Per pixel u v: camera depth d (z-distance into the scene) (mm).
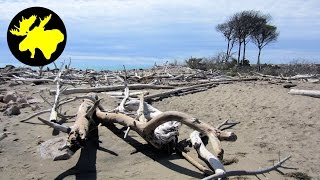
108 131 7875
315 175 6242
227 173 5031
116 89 13258
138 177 5863
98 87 12883
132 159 6602
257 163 6660
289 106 11258
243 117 10016
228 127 9070
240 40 56656
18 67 20203
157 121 6348
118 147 7109
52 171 6004
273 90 13914
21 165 6184
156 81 15289
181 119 6043
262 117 10016
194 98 12445
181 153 6758
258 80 17500
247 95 12867
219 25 57344
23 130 7871
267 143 7855
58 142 6898
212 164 5742
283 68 32156
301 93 12930
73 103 10531
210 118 9914
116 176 5887
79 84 14820
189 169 6188
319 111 10672
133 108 9086
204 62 34500
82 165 6270
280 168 6480
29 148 6891
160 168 6230
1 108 9609
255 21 55281
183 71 23234
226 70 31078
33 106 9836
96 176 5867
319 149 7566
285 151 7383
